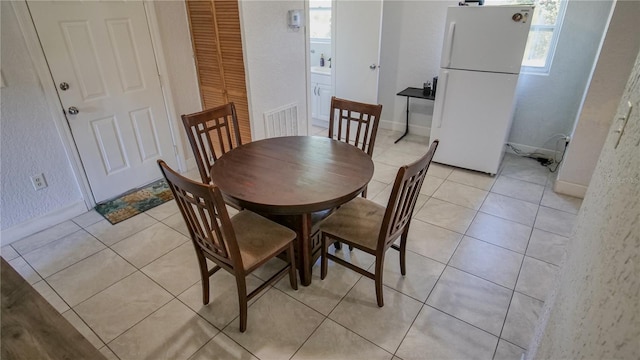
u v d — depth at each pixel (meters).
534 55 3.58
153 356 1.76
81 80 2.72
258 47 3.01
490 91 3.24
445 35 3.25
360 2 3.94
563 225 2.76
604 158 1.18
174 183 1.56
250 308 2.02
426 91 4.03
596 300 0.85
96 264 2.38
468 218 2.85
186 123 2.29
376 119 2.47
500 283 2.20
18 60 2.38
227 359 1.74
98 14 2.70
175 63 3.29
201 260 1.92
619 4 2.51
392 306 2.04
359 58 4.22
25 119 2.49
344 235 1.98
